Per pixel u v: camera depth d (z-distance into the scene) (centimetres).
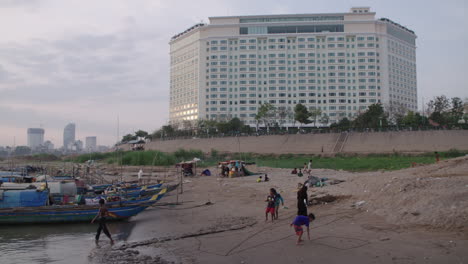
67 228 1870
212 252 1277
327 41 15075
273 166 6712
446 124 9506
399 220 1505
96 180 3916
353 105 14838
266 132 11962
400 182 1919
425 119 10125
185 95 16912
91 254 1355
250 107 15388
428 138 8656
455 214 1368
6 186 2236
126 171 6388
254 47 15500
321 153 8944
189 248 1348
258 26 15538
